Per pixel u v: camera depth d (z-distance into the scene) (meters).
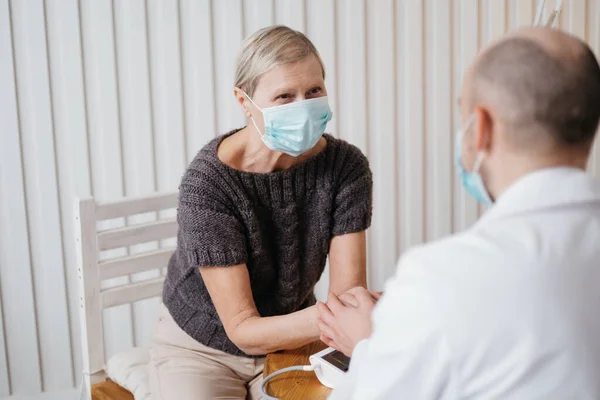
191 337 1.76
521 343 0.83
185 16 2.48
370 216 1.79
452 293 0.85
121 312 2.61
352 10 2.63
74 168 2.48
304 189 1.71
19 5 2.32
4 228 2.44
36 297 2.52
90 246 1.86
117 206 1.88
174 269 1.79
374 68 2.70
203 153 1.67
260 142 1.65
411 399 0.88
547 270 0.85
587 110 0.89
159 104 2.52
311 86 1.59
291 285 1.75
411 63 2.73
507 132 0.91
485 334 0.83
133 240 1.93
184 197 1.62
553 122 0.88
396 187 2.81
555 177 0.90
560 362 0.84
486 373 0.85
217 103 2.57
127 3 2.42
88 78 2.44
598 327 0.85
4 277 2.47
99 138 2.48
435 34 2.74
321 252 1.77
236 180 1.63
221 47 2.54
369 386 0.91
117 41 2.44
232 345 1.72
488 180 0.98
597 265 0.87
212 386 1.66
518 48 0.89
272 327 1.50
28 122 2.40
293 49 1.57
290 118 1.58
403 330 0.87
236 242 1.60
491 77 0.91
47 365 2.58
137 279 2.62
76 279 2.54
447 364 0.85
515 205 0.90
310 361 1.37
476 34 2.78
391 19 2.67
